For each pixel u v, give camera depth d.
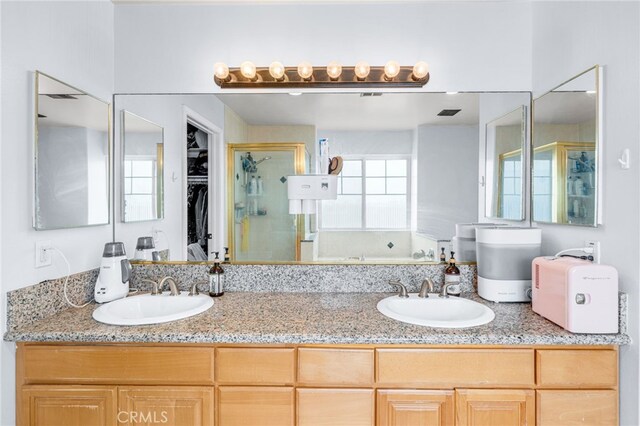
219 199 1.83
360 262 1.80
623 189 1.19
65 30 1.46
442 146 1.79
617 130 1.21
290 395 1.21
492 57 1.75
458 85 1.76
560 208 1.50
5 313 1.20
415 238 1.80
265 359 1.21
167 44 1.79
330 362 1.21
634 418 1.15
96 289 1.54
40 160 1.32
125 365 1.21
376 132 1.80
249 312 1.43
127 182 1.79
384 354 1.20
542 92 1.65
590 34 1.34
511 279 1.52
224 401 1.21
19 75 1.25
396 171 1.81
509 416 1.19
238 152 1.82
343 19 1.76
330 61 1.76
